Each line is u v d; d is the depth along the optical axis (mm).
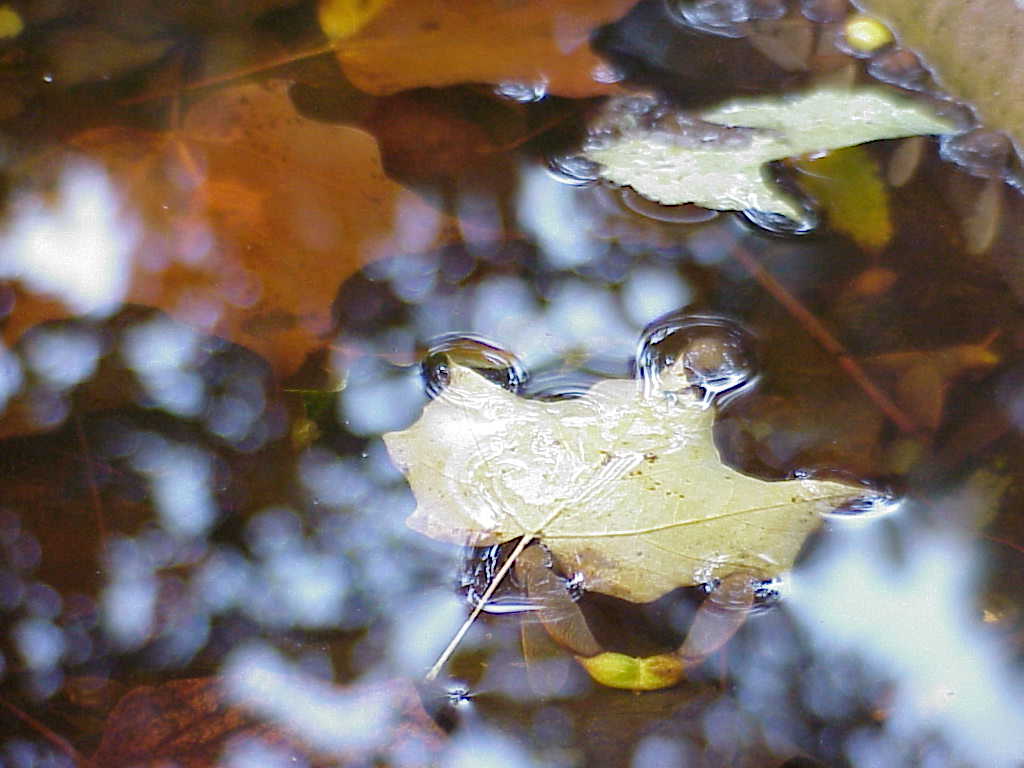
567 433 1504
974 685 1478
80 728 1479
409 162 1543
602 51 1564
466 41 1562
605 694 1477
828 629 1483
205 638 1488
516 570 1491
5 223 1531
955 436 1502
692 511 1494
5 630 1489
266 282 1525
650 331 1519
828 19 1568
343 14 1565
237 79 1554
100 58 1560
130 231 1529
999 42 1540
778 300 1522
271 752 1475
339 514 1500
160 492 1504
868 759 1471
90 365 1519
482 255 1530
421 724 1475
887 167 1540
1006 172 1539
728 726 1473
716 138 1546
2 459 1508
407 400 1512
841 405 1507
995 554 1489
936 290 1521
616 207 1537
